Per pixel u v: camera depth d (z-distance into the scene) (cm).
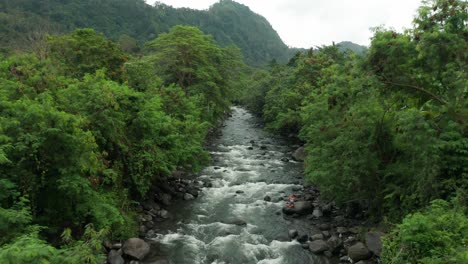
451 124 990
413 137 1006
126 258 1059
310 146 1723
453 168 950
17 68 1188
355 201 1447
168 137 1445
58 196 980
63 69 1761
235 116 5225
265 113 3762
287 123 3156
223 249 1192
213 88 3203
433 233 752
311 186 1862
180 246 1197
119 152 1311
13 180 868
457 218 771
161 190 1642
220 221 1424
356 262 1078
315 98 1861
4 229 719
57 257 600
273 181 1969
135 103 1410
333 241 1213
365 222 1343
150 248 1166
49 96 1025
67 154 938
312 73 3081
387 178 1247
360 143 1241
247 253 1171
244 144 3091
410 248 776
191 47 2991
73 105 1145
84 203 1009
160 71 3039
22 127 877
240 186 1870
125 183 1377
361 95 1199
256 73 7019
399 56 1094
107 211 1037
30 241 605
